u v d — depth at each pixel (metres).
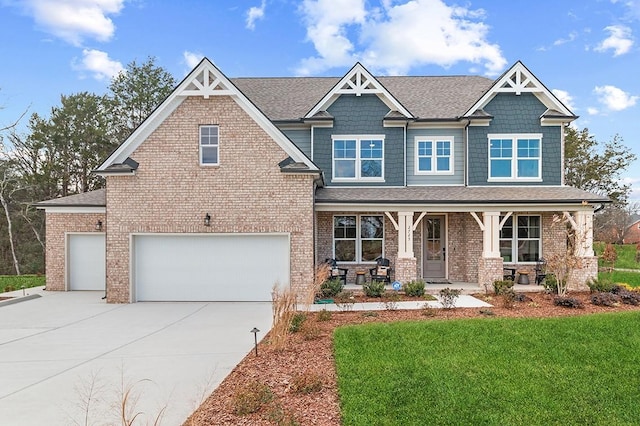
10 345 9.12
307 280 14.28
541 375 6.79
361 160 17.56
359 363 7.24
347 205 15.36
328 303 13.50
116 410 5.70
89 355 8.30
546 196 15.73
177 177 14.41
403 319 10.77
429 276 17.77
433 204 15.30
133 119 37.28
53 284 17.38
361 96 17.58
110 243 14.41
